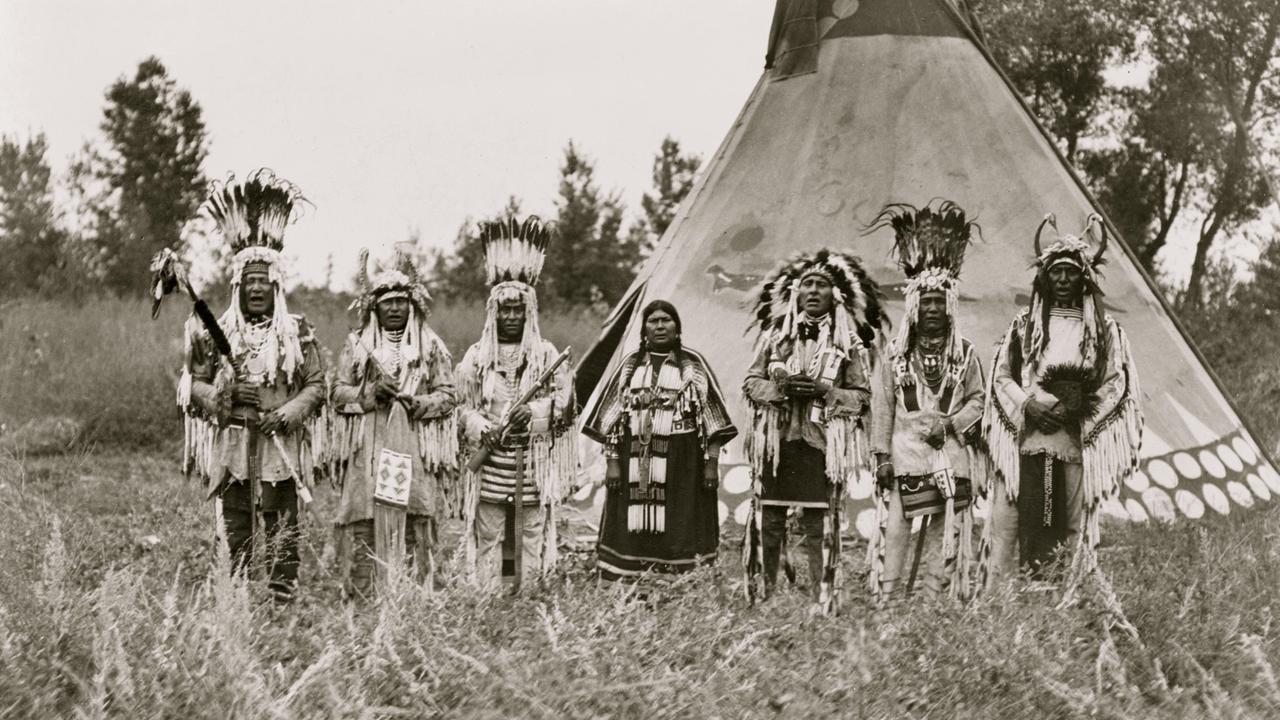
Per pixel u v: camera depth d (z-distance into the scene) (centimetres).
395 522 789
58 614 569
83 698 521
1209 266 2439
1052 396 833
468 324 2034
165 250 763
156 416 1507
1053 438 833
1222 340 2092
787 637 638
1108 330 844
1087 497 830
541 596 680
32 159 2780
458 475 827
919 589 769
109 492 1188
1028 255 1129
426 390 812
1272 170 2409
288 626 625
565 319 2323
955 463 795
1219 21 2375
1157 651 619
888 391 801
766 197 1172
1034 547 831
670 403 801
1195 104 2397
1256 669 589
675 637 596
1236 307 2223
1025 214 1144
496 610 636
